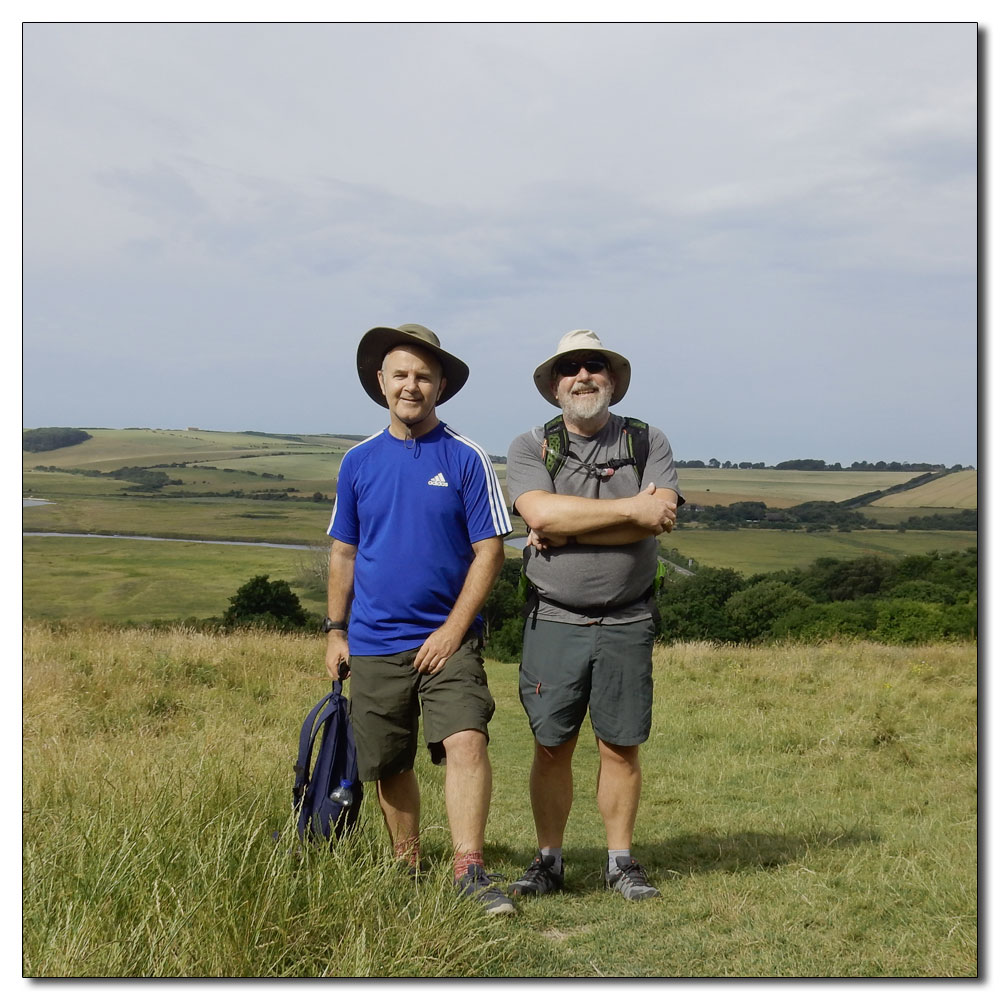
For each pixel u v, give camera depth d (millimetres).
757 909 3625
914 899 3703
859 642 20109
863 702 8961
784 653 14555
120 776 4633
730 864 4367
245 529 127562
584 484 3980
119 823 3689
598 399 3938
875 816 5305
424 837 4730
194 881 3127
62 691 8242
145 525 128500
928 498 96875
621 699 3920
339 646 4016
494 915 3346
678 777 6676
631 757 3994
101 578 77875
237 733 6820
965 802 5535
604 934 3400
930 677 10844
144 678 9625
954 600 32500
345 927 3070
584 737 8828
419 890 3332
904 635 28641
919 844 4535
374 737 3779
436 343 3826
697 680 11570
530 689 3996
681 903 3758
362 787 3885
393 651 3762
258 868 3250
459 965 2965
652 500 3836
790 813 5492
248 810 4012
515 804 6125
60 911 3021
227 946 2840
